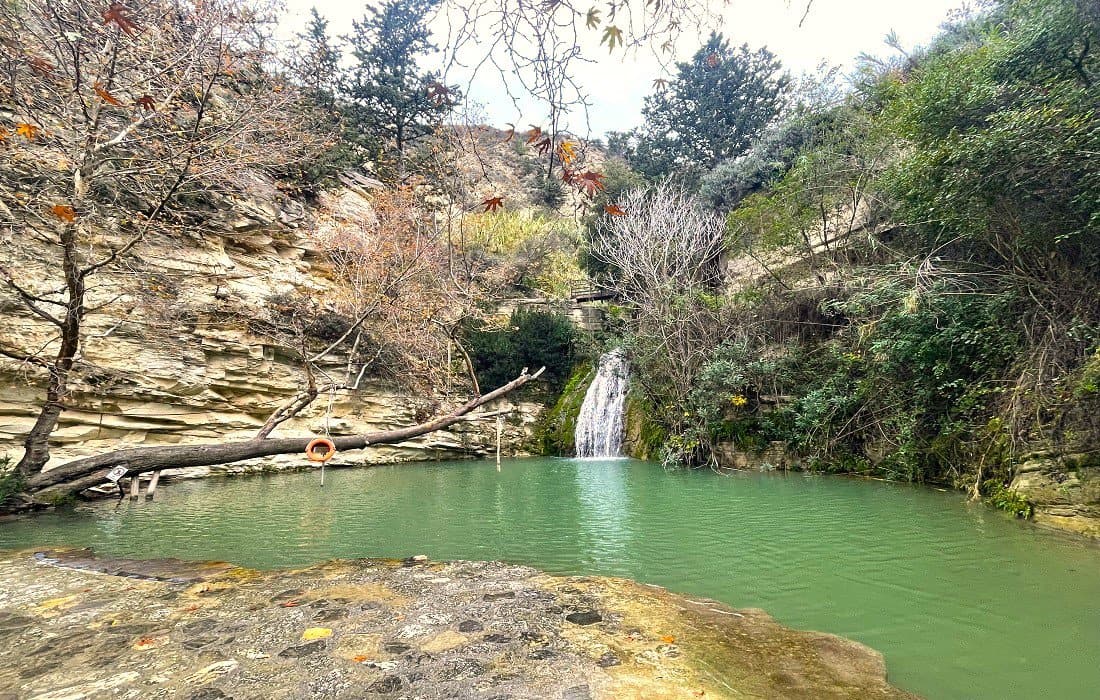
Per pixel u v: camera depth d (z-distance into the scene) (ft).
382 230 47.50
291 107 36.55
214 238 43.14
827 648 10.13
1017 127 19.20
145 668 8.70
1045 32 20.35
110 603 12.10
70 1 23.59
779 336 45.09
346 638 10.05
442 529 21.95
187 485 35.73
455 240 59.98
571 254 81.61
